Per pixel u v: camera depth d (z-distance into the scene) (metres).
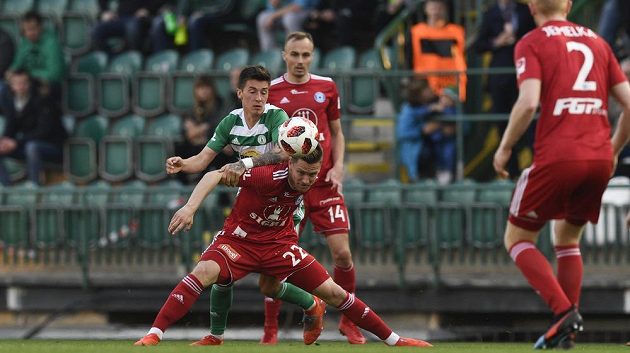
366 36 52.19
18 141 49.25
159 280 42.34
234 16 53.38
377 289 41.16
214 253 25.19
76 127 51.03
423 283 40.75
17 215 43.78
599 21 45.69
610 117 43.69
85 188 42.97
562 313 22.62
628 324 40.09
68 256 43.38
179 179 47.34
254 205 24.69
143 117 51.25
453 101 44.91
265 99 26.12
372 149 48.59
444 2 47.81
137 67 52.94
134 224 43.03
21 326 43.09
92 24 55.56
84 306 42.84
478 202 41.25
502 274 40.75
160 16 53.12
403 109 44.88
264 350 23.00
